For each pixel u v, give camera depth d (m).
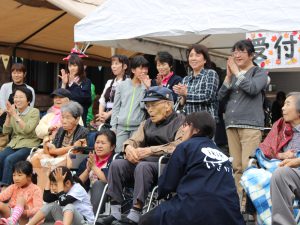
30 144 8.59
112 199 6.70
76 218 6.39
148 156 6.66
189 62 7.64
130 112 7.76
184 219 5.47
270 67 9.08
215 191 5.51
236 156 7.32
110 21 8.35
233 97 7.27
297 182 5.75
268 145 6.57
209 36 10.69
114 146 7.37
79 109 7.91
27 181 7.24
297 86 14.28
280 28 7.37
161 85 8.10
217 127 8.31
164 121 6.93
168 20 8.01
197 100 7.41
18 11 11.24
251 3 7.59
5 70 13.17
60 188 6.52
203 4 7.85
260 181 6.12
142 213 6.55
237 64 7.22
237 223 5.52
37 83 14.30
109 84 8.88
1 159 8.53
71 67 8.85
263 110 7.41
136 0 8.24
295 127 6.52
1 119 9.31
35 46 13.09
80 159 7.54
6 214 7.00
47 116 8.50
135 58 7.87
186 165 5.67
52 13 11.45
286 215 5.63
